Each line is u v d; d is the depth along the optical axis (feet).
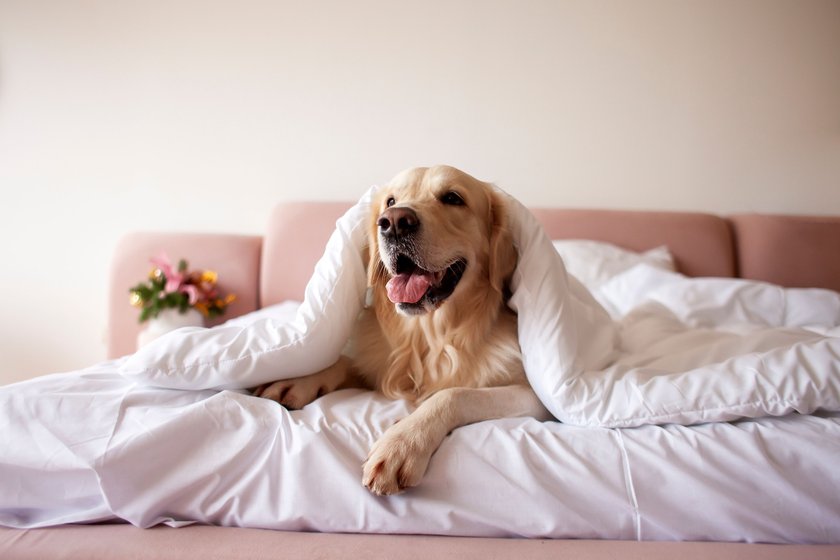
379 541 2.16
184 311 6.52
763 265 7.12
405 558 2.03
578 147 7.73
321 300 3.30
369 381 3.98
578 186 7.79
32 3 7.80
